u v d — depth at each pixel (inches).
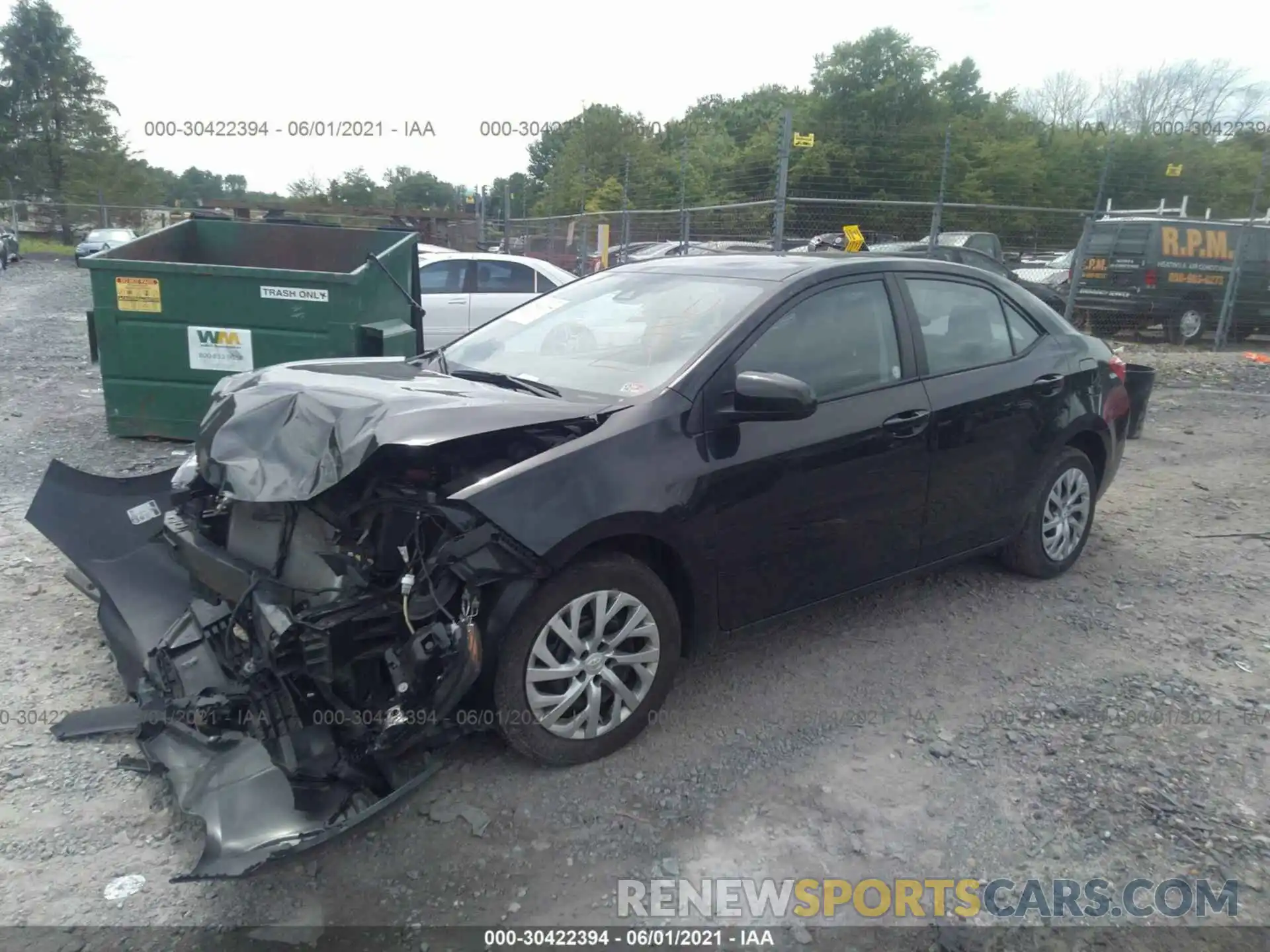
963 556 181.2
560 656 129.5
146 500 167.5
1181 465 313.0
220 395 148.4
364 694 120.5
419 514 121.1
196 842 117.0
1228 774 133.4
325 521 129.6
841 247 535.2
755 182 791.1
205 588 142.1
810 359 153.1
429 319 440.8
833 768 134.0
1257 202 664.4
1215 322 629.9
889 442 158.7
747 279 160.2
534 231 893.2
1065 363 194.5
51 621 172.2
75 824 119.2
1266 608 191.8
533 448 134.7
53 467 160.1
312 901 108.0
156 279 279.7
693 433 137.2
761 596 148.6
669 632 138.0
